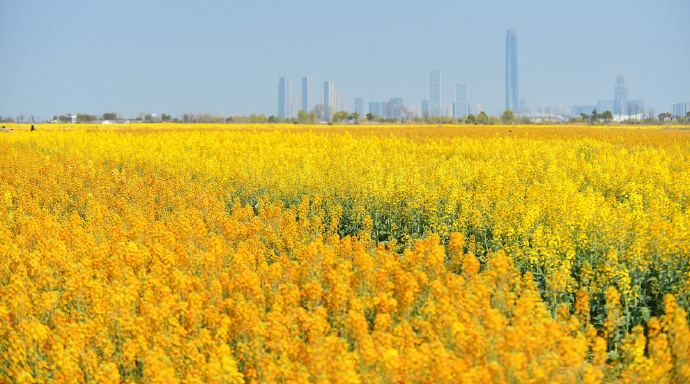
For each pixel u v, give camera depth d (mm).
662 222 9711
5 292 8609
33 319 7629
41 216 14078
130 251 9656
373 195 15523
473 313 7117
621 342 8023
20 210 15086
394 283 8500
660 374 6133
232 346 7328
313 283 8055
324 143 35531
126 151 29047
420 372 5945
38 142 36531
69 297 8344
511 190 16078
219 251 9695
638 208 12430
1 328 7578
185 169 23109
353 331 6930
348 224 15273
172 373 6145
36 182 20328
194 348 6688
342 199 16406
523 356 5691
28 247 11578
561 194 14055
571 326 7012
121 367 7211
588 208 11633
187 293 8172
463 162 21859
